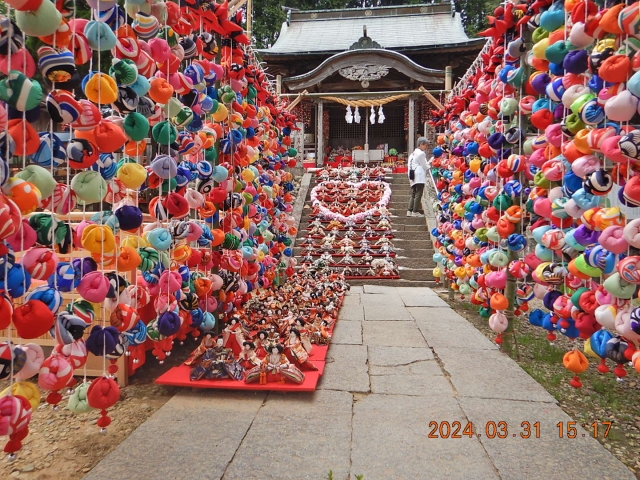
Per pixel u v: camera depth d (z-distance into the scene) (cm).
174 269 307
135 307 256
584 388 352
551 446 254
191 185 349
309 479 220
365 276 863
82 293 206
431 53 1925
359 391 329
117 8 231
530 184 426
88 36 206
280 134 692
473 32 2767
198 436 261
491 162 450
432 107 1814
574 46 276
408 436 263
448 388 336
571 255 308
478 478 223
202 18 365
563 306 306
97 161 224
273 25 2723
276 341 356
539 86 339
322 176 1310
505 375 364
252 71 505
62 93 192
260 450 246
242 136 431
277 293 561
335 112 2073
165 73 277
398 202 1151
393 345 446
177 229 293
